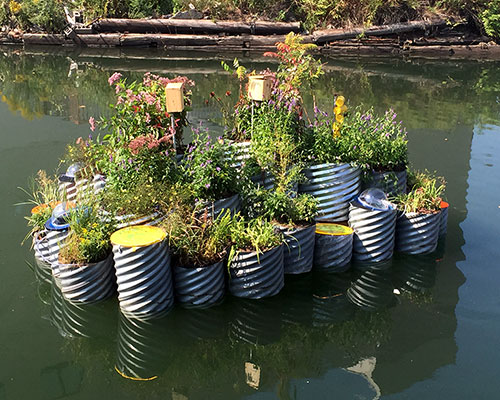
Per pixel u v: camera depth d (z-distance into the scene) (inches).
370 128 243.1
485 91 522.9
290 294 191.5
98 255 178.9
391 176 233.1
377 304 189.0
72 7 770.2
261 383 151.9
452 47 755.4
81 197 200.8
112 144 207.8
